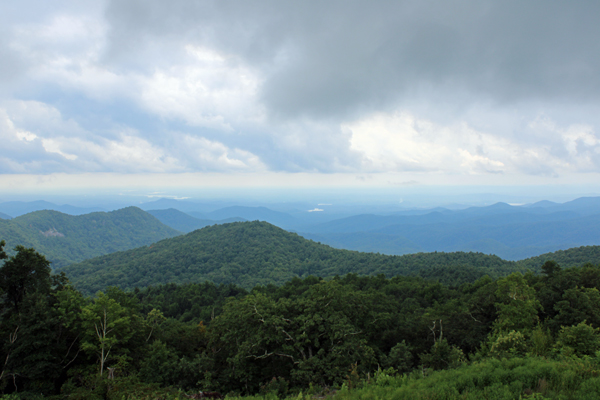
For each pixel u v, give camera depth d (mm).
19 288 27625
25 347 20797
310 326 22438
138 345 26469
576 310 26734
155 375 22328
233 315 26344
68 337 23734
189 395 19984
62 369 22031
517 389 11117
